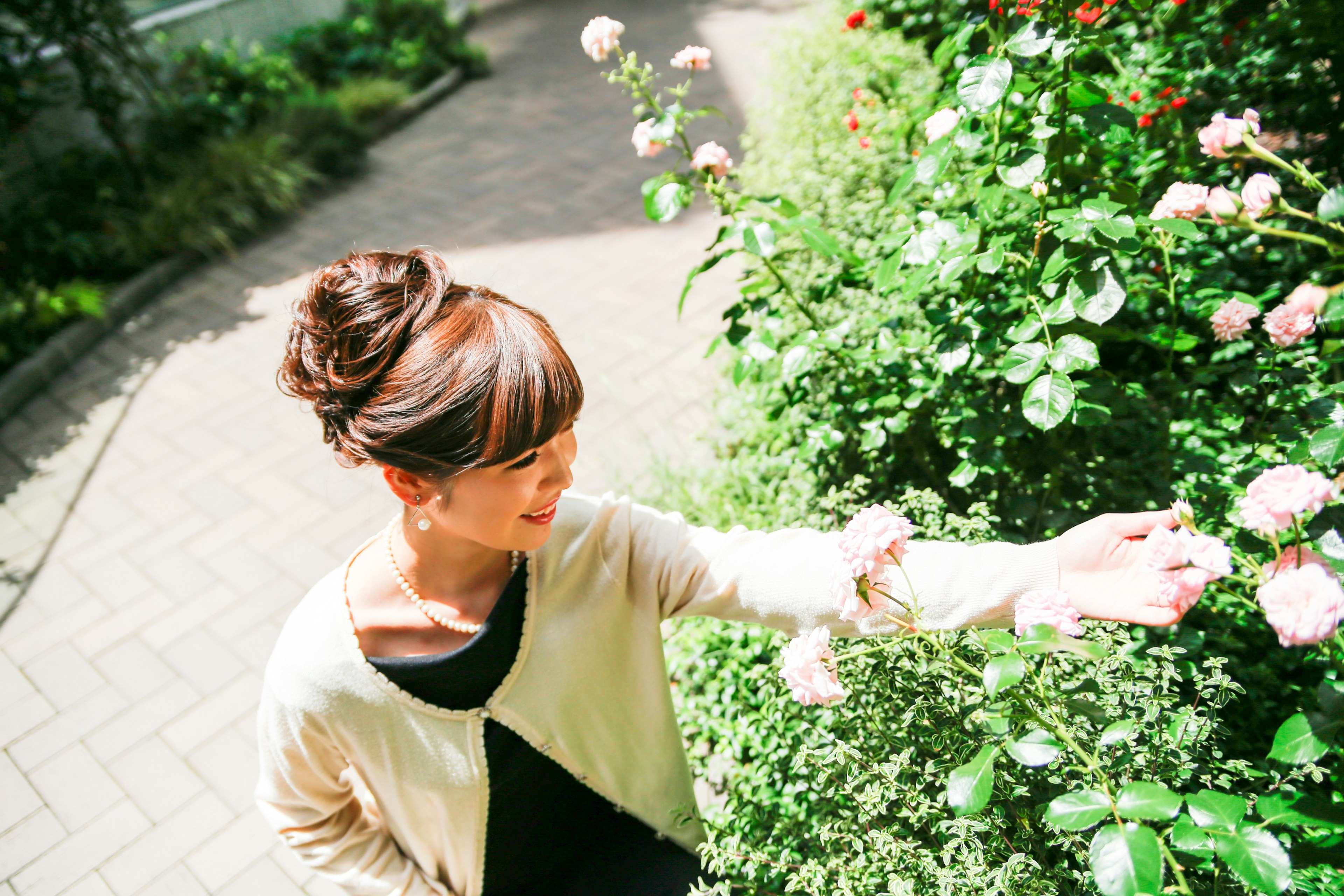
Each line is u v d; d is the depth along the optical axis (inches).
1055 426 55.1
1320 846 38.9
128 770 110.3
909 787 49.6
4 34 235.6
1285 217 86.9
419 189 267.7
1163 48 99.7
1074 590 34.3
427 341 29.8
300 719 39.2
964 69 60.4
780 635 76.9
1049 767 44.9
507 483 31.5
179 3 323.3
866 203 137.3
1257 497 30.1
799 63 236.1
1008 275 73.8
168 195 245.6
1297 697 59.7
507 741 41.7
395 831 46.5
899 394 80.4
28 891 98.4
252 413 175.2
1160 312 82.0
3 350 192.7
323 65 345.1
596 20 72.5
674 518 44.0
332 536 142.9
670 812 51.4
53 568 143.7
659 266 200.2
